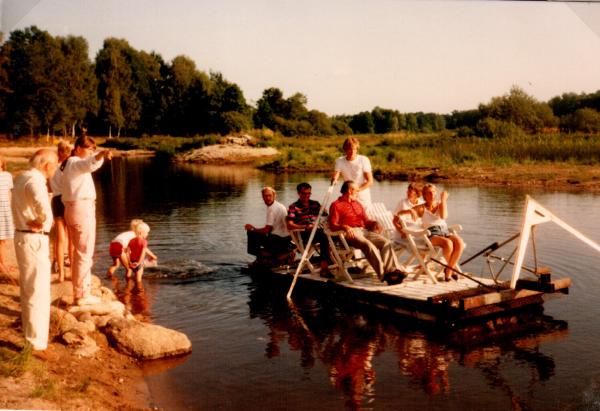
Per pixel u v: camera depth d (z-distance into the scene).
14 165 27.97
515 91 39.19
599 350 5.82
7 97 43.88
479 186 20.81
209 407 4.64
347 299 7.60
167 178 27.00
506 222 12.69
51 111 45.06
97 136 57.88
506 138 32.81
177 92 60.62
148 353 5.57
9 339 5.07
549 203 15.77
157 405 4.63
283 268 8.84
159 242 11.02
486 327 6.57
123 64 57.44
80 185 5.89
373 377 5.24
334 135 64.94
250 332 6.41
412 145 38.25
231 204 16.77
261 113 64.31
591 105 40.09
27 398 4.09
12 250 8.29
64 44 46.91
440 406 4.67
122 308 6.58
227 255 10.00
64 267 7.49
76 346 5.37
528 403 4.71
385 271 7.60
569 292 7.74
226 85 62.22
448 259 7.58
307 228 8.59
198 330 6.46
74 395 4.35
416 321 6.79
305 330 6.49
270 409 4.62
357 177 8.48
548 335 6.27
